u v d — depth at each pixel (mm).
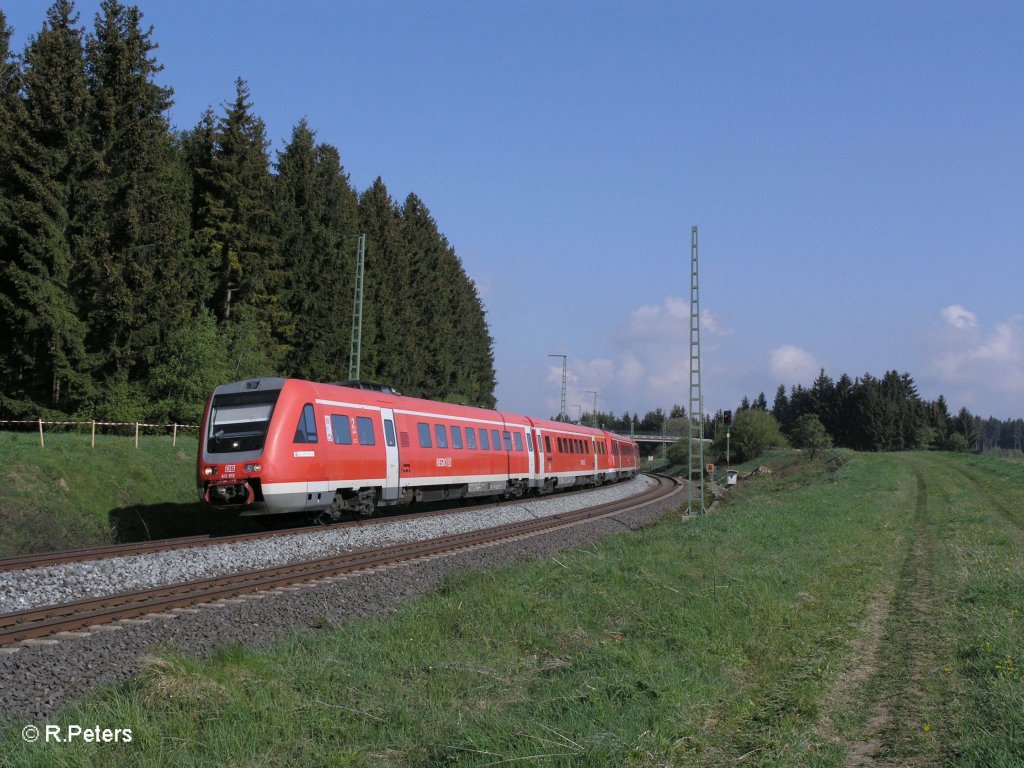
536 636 9977
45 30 34750
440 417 27031
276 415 19094
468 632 10109
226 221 45812
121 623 10344
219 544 16672
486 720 6887
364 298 59094
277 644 9680
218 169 45688
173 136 45406
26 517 20359
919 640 10203
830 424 138500
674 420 148625
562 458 39750
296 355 51812
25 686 7770
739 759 6270
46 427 33688
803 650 9594
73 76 35031
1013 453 92438
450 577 14219
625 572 14195
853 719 7254
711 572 14055
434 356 75250
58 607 10898
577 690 7672
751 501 35656
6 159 34000
